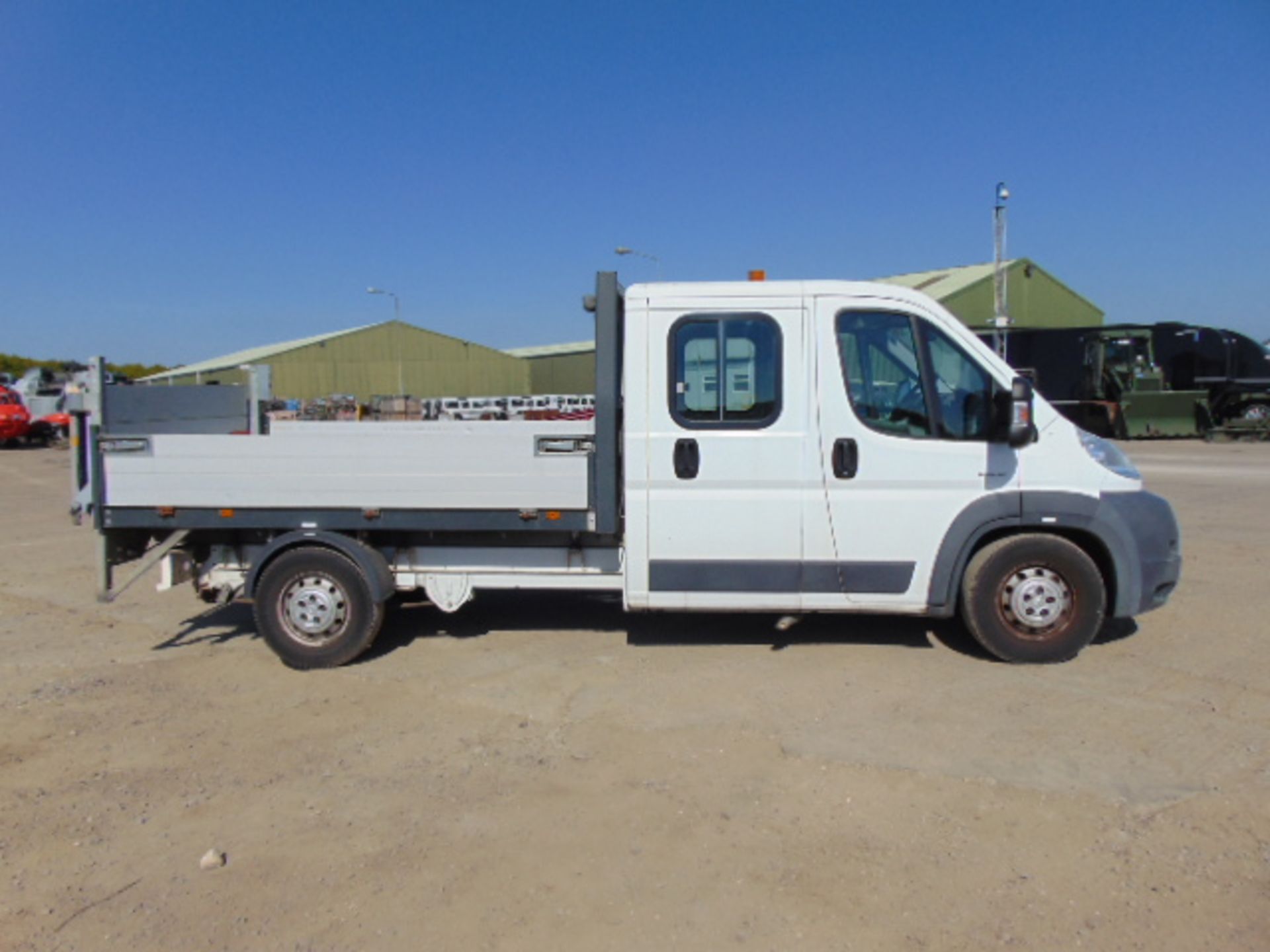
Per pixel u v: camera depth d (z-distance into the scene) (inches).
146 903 132.8
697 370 221.6
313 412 1117.1
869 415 219.9
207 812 160.2
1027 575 222.2
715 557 224.1
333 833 152.0
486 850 145.5
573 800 161.5
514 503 227.5
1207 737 180.7
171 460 234.7
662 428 222.1
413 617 281.3
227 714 207.0
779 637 251.1
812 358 219.5
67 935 125.3
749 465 221.0
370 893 134.3
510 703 208.8
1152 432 998.4
